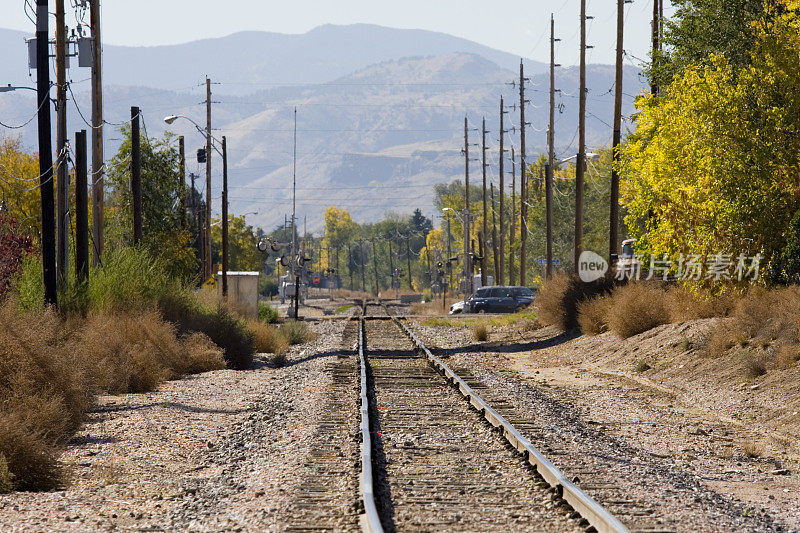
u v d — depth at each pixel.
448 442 49.47
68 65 111.00
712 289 92.38
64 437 53.00
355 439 50.03
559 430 54.75
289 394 75.50
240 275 186.00
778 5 92.12
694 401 69.94
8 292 90.69
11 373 56.38
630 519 32.44
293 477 40.28
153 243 183.88
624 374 88.06
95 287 104.38
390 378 83.31
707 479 43.94
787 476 45.22
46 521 34.00
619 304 109.44
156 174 193.00
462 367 95.38
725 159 85.69
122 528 33.00
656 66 126.12
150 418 62.50
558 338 129.38
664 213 94.19
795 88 83.94
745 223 86.12
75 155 110.31
